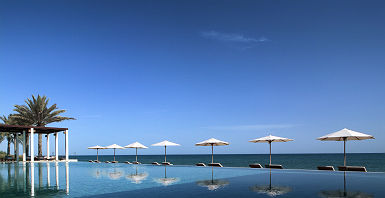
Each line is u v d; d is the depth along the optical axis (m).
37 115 33.38
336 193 8.38
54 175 14.77
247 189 9.35
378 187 9.48
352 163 70.19
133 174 15.16
